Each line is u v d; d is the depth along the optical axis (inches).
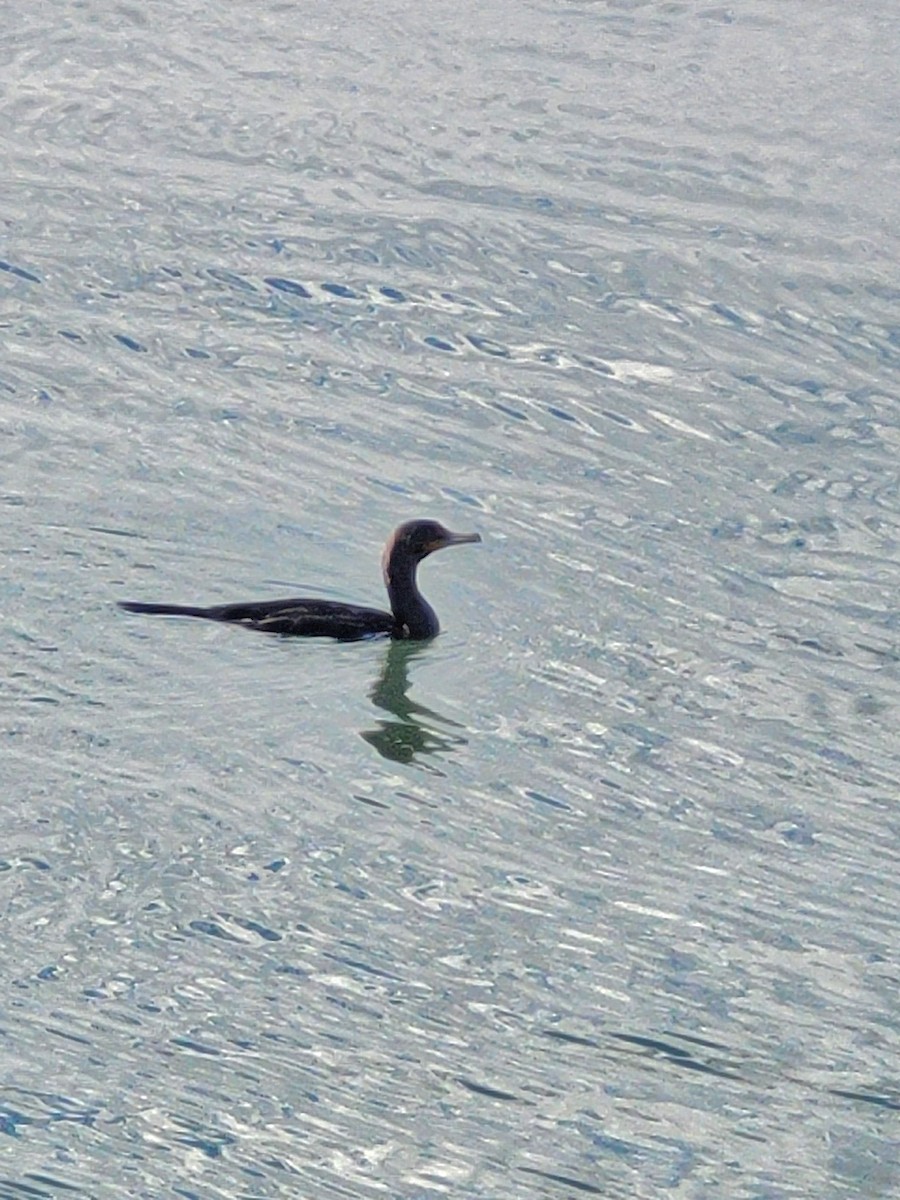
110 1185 502.6
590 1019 563.5
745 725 687.7
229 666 693.3
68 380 869.8
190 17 1160.8
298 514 788.0
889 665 719.7
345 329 912.3
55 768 645.9
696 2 1181.1
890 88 1088.8
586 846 629.9
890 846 635.5
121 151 1032.8
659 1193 508.1
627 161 1029.8
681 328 914.1
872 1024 564.7
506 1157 517.0
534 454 836.0
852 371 887.7
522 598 749.9
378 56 1119.0
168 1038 548.7
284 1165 511.2
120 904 595.5
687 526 793.6
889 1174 516.1
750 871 622.2
